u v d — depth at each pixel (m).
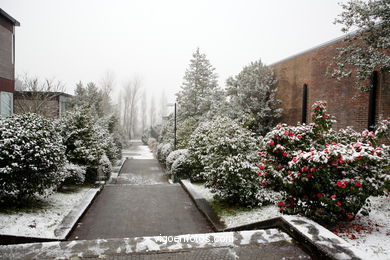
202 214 7.02
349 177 4.31
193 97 23.72
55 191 8.32
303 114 11.30
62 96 23.39
